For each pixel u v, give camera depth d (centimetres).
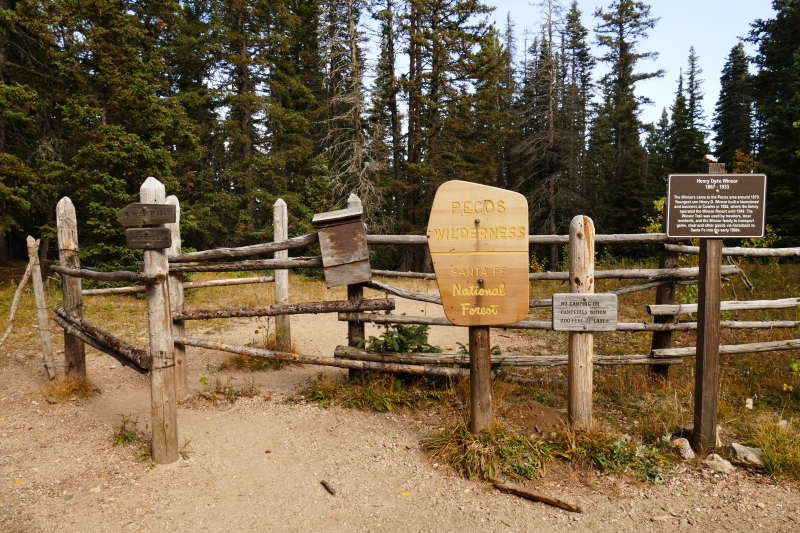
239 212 2177
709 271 351
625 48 3098
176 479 354
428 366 480
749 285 489
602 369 550
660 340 494
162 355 371
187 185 1908
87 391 532
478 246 345
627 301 932
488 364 361
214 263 487
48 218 1492
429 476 346
